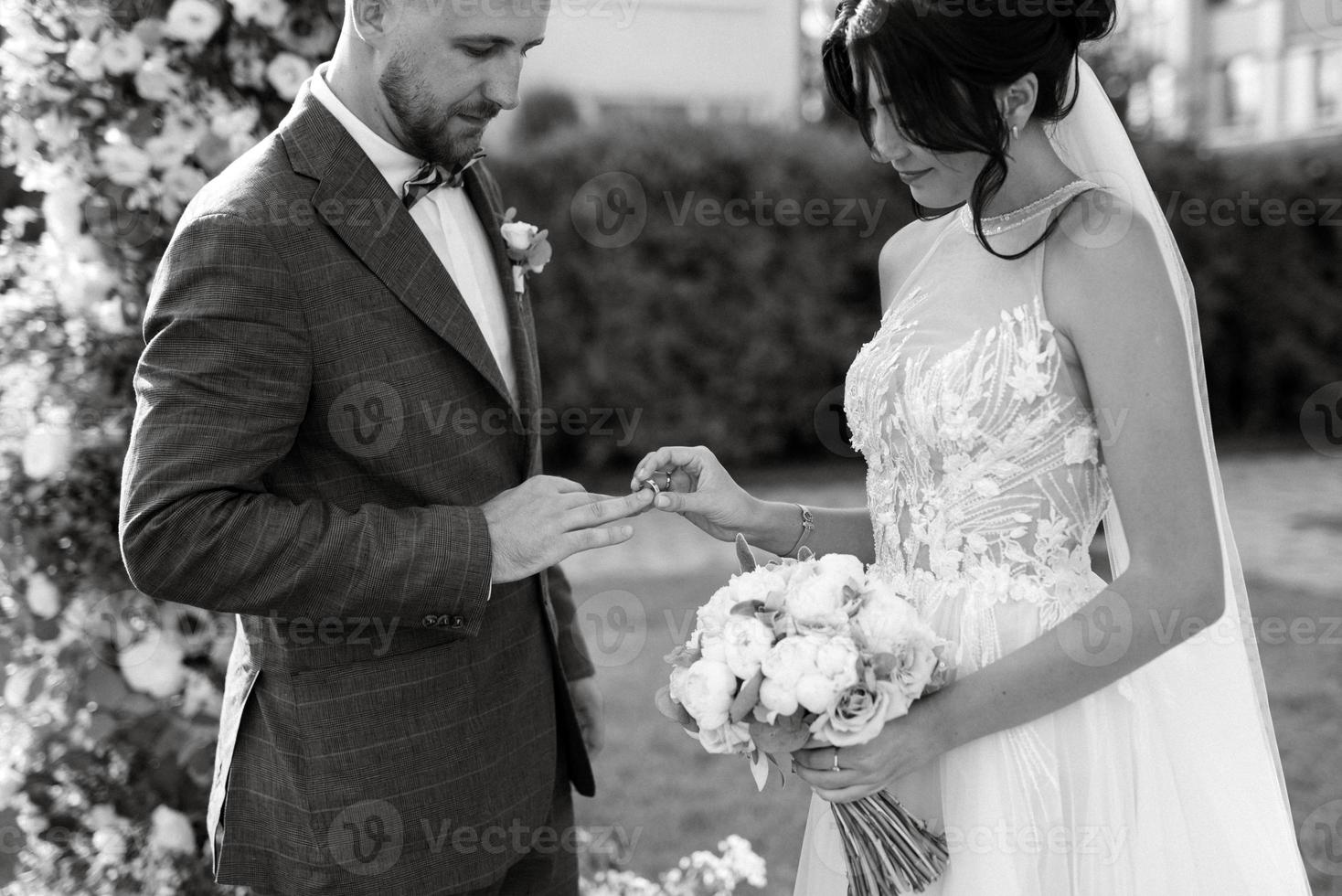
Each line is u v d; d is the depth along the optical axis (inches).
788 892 125.6
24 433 90.7
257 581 66.5
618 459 332.8
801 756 66.1
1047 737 69.7
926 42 62.1
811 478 325.7
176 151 88.0
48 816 91.7
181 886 92.7
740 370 334.0
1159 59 402.6
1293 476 314.8
